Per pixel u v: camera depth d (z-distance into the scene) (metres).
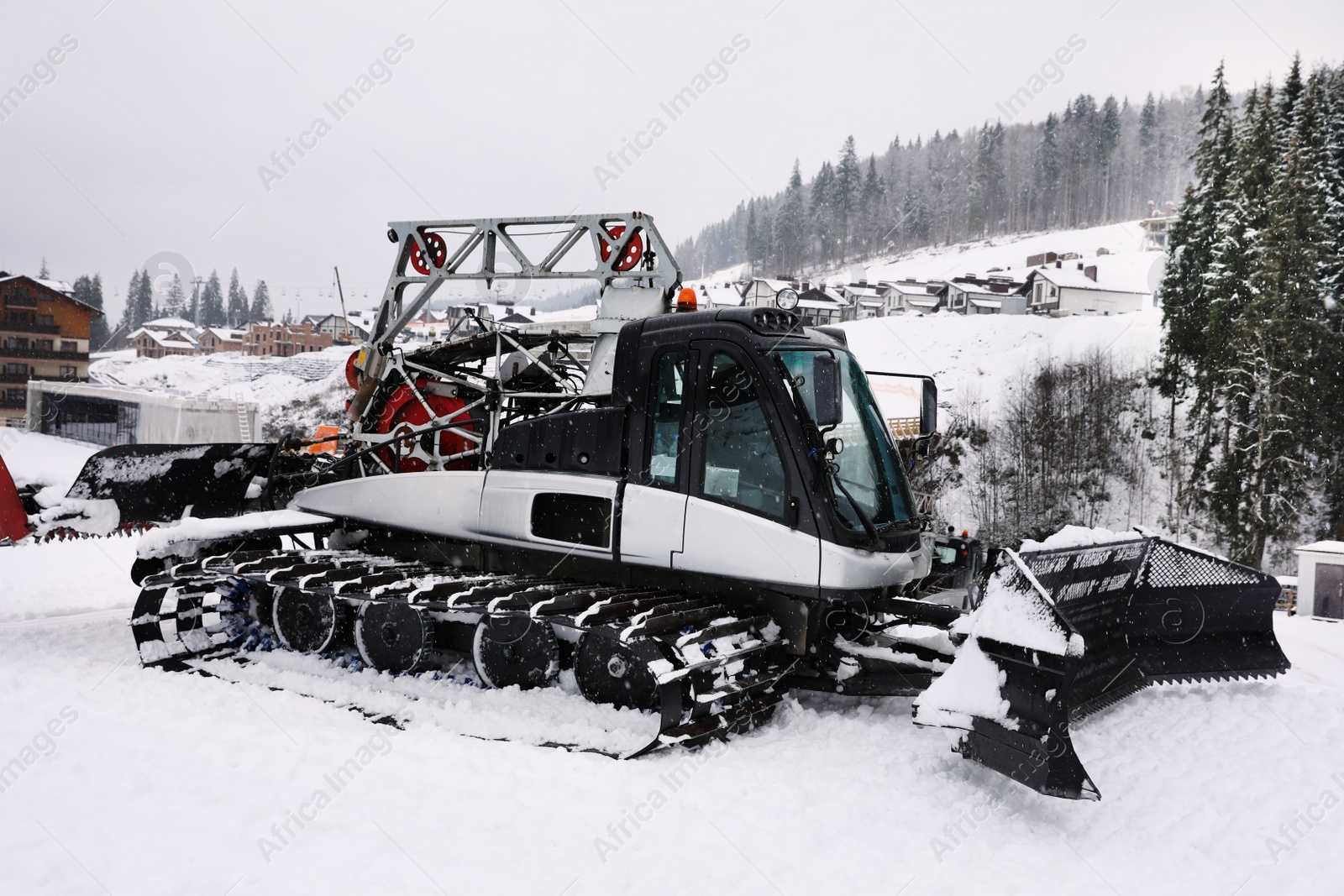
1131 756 3.81
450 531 5.11
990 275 66.25
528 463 4.82
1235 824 3.13
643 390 4.43
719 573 4.18
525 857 2.81
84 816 3.05
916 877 2.74
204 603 5.54
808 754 3.79
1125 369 34.56
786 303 4.39
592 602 4.20
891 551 4.26
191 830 2.96
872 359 43.72
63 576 9.45
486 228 5.73
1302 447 24.56
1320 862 2.86
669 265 5.30
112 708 4.31
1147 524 27.14
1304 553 13.46
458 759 3.65
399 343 6.21
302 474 6.23
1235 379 25.91
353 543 5.84
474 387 5.71
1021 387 34.91
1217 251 27.72
